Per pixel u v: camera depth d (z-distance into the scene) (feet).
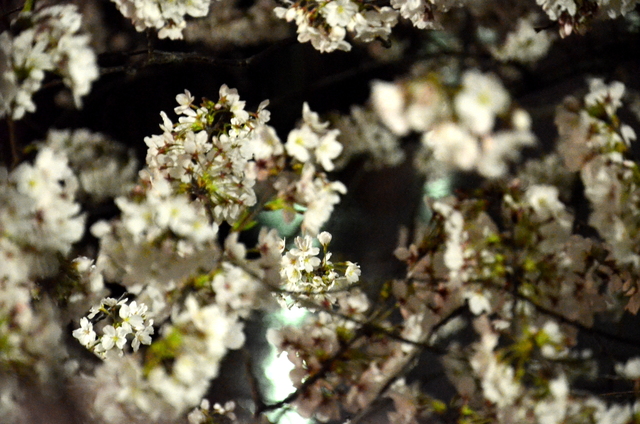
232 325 5.48
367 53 16.85
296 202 5.82
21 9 5.68
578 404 5.58
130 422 5.37
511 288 5.66
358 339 5.84
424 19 6.47
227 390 7.86
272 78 17.72
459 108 4.16
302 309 6.52
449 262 5.67
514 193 5.65
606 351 5.81
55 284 5.74
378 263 12.01
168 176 6.00
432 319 5.81
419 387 5.89
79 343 6.17
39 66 5.49
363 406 5.82
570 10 6.14
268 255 5.85
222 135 6.10
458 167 4.39
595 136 5.45
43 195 5.49
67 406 5.39
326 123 5.80
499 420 5.55
